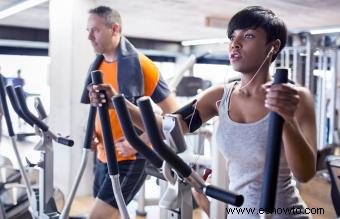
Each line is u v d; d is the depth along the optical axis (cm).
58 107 417
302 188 362
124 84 205
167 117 105
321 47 626
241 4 512
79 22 418
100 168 217
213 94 150
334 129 615
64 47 417
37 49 933
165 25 720
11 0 493
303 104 123
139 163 202
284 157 127
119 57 207
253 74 130
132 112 145
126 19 652
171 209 109
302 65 613
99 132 203
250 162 129
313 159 115
